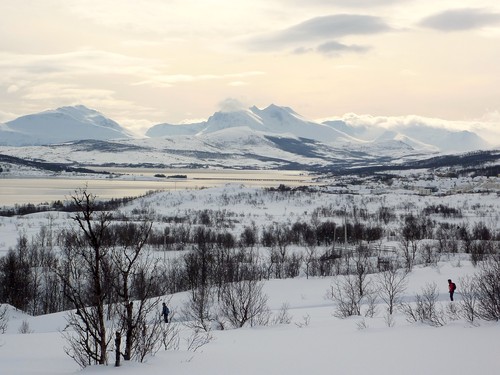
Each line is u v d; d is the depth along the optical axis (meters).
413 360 24.67
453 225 161.12
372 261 107.56
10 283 80.31
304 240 141.25
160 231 142.62
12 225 156.25
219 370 23.98
